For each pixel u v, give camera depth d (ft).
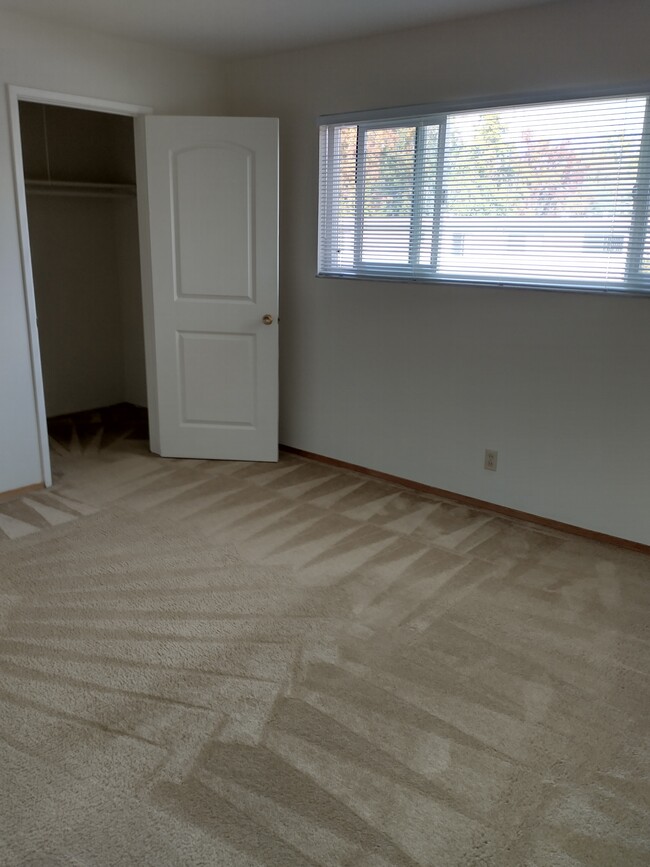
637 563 9.93
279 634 8.07
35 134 15.24
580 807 5.76
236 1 9.73
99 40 11.50
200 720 6.64
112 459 13.93
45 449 12.23
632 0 8.85
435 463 12.30
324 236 13.00
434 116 11.00
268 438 13.80
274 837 5.41
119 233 17.15
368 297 12.47
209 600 8.75
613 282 9.83
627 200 9.48
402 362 12.30
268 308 13.03
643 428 9.87
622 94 9.14
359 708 6.86
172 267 13.01
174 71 12.71
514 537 10.72
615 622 8.43
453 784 5.96
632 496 10.18
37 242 15.89
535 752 6.33
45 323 16.39
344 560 9.87
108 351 17.81
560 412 10.61
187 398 13.69
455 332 11.48
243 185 12.47
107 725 6.56
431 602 8.81
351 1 9.64
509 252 10.70
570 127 9.78
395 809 5.69
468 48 10.43
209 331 13.28
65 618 8.30
